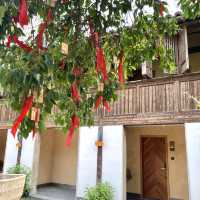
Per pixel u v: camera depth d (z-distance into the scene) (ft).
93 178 21.17
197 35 21.72
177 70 18.90
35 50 4.65
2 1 4.35
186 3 8.24
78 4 6.79
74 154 28.99
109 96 7.80
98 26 7.11
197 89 17.93
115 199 19.67
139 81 20.81
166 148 23.99
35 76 4.09
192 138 17.56
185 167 22.63
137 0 7.14
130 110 20.79
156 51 8.32
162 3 7.12
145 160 24.91
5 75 4.16
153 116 19.56
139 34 7.91
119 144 20.65
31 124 4.91
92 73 7.69
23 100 4.44
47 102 4.98
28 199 22.86
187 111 18.11
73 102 6.95
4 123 27.81
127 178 24.89
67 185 28.58
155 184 23.95
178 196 22.49
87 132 22.47
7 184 5.26
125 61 8.55
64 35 6.45
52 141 30.71
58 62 5.65
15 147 26.73
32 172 24.97
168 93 19.25
